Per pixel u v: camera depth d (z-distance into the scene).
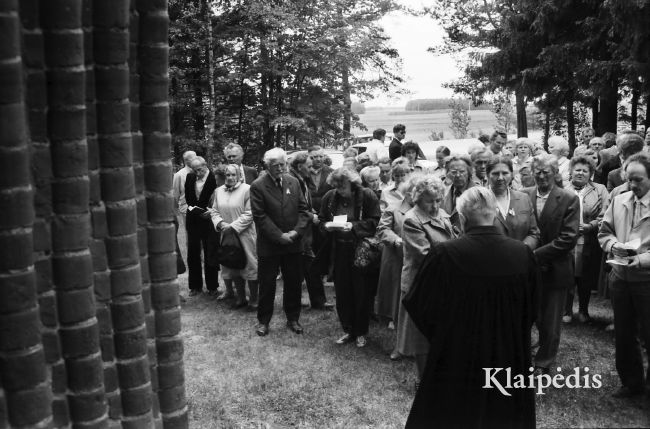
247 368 5.19
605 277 6.18
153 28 2.39
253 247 6.88
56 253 2.15
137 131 2.45
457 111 29.09
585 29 14.68
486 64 17.80
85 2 2.14
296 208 6.10
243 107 19.03
